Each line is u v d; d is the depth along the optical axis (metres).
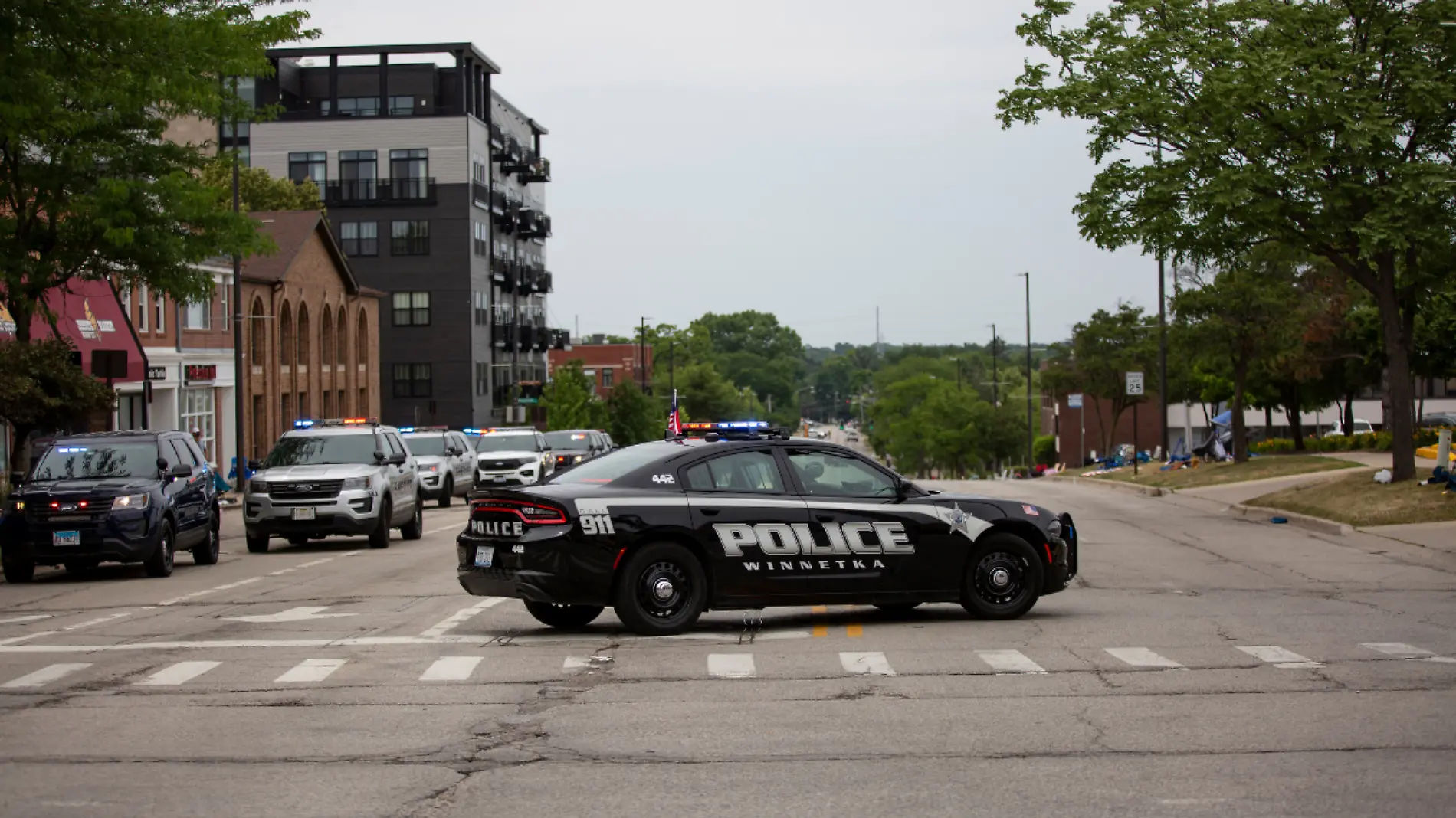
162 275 27.14
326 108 83.00
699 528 12.63
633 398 96.88
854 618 13.98
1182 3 28.16
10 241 25.95
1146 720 8.90
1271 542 24.00
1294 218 28.00
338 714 9.31
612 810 6.86
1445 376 44.81
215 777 7.61
